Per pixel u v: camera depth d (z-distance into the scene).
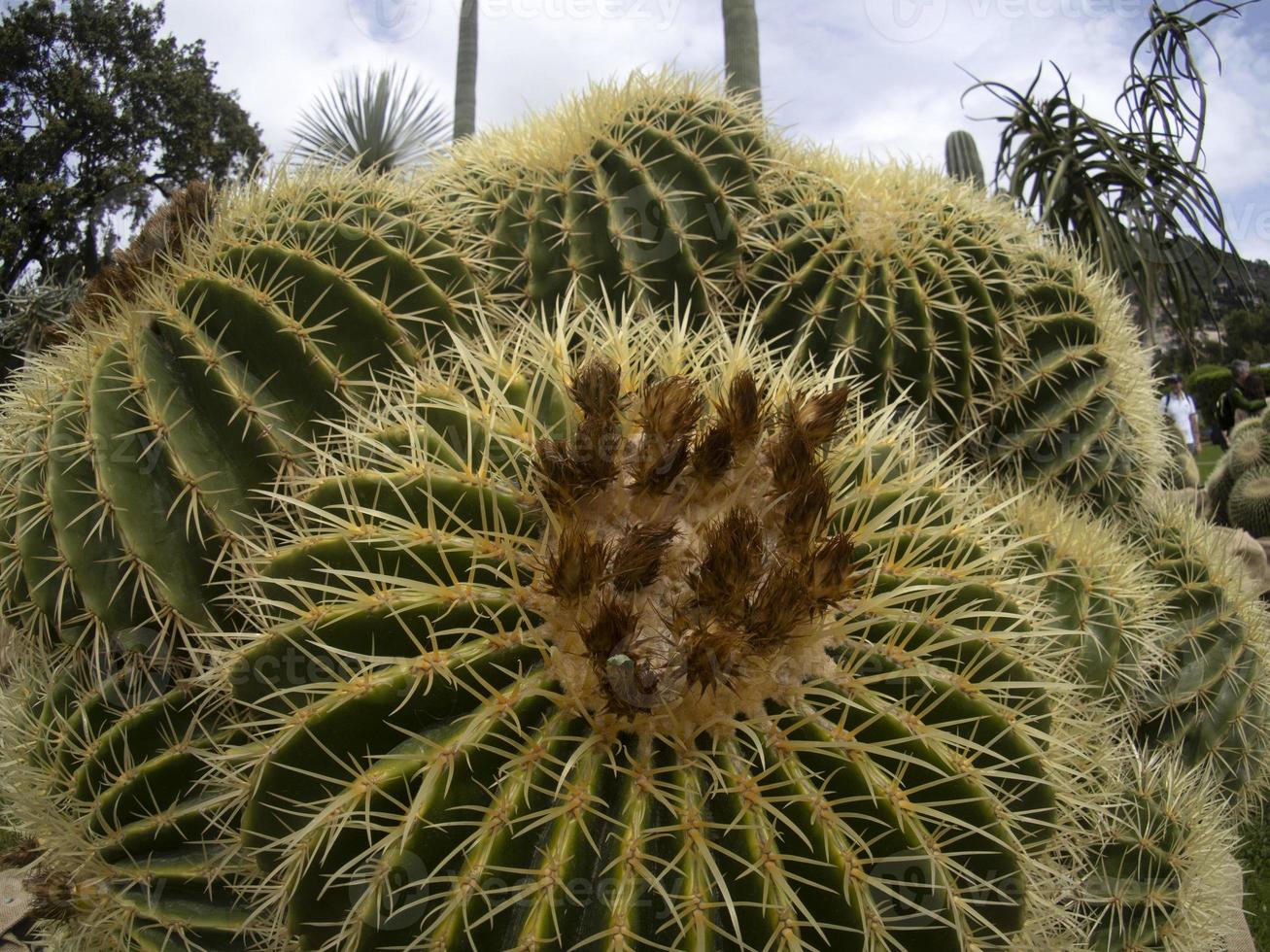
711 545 1.87
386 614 1.92
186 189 3.28
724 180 3.66
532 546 2.01
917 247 3.56
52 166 11.53
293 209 3.00
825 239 3.53
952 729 2.01
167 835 2.42
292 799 1.88
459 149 4.27
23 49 11.37
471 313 3.20
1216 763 3.73
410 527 2.00
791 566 1.88
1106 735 2.79
